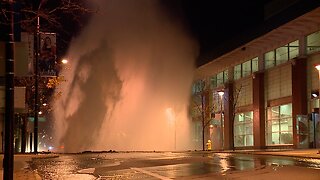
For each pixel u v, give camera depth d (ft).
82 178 53.72
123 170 63.98
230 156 99.55
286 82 162.30
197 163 74.79
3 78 32.89
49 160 91.35
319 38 143.54
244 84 197.26
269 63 175.83
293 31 154.30
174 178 52.31
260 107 178.19
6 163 31.63
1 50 32.04
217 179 50.01
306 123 141.08
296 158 87.56
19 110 32.63
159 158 91.86
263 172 56.44
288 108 161.48
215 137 220.84
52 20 42.83
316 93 142.41
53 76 118.62
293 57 158.40
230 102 207.10
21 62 32.12
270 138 173.37
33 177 52.60
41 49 89.86
